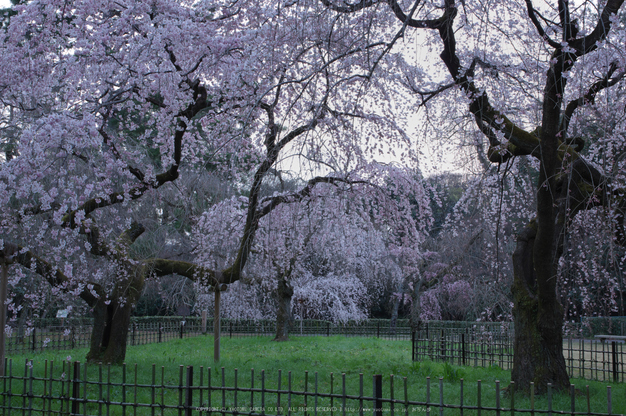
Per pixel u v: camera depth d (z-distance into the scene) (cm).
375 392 335
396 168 1055
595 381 799
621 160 747
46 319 1408
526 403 592
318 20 609
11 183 584
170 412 551
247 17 782
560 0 620
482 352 962
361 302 2230
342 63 693
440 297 1983
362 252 1878
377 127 781
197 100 795
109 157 682
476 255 1383
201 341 1808
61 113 667
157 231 1339
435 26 670
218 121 829
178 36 650
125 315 984
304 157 578
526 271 696
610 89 758
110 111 766
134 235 1091
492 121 689
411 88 775
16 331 1225
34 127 615
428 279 1752
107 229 936
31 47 662
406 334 2189
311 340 1820
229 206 934
